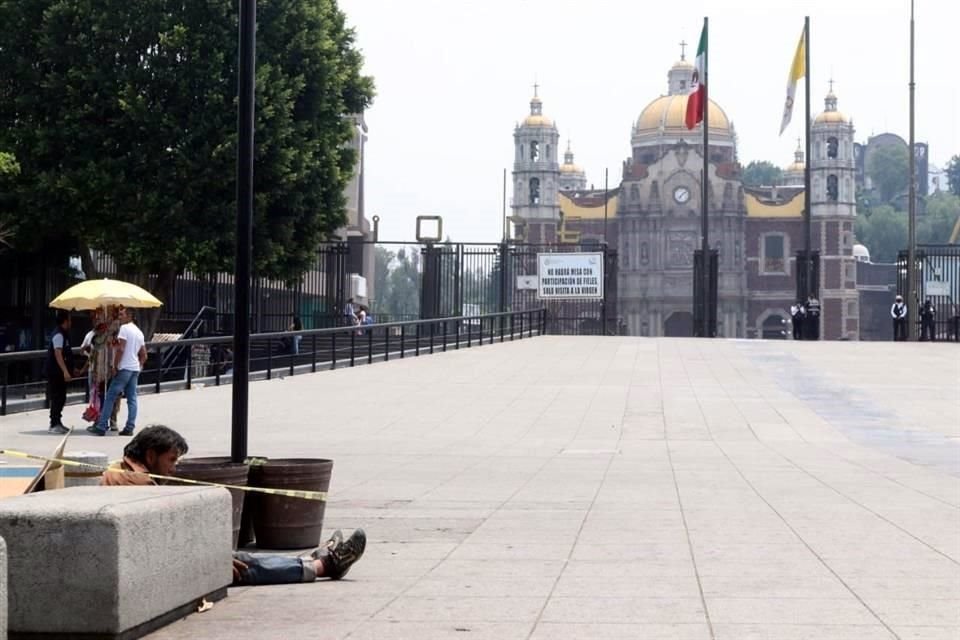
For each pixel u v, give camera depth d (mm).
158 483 10258
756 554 11555
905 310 61312
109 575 7613
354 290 75188
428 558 11516
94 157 43469
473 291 56969
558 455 22469
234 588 10000
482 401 31734
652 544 12242
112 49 43250
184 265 43969
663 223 174625
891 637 8070
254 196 43750
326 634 8258
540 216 181125
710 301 62000
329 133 47375
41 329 45969
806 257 61031
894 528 13219
